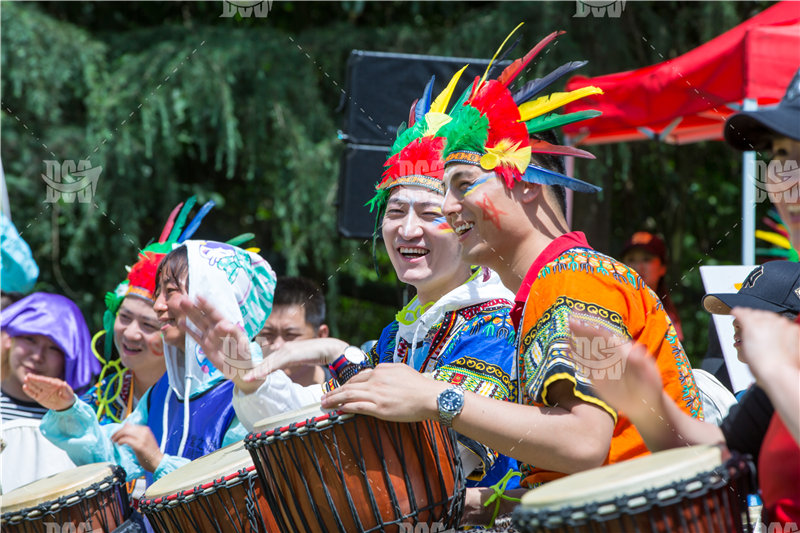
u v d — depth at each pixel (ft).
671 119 19.16
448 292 9.86
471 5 36.27
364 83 19.61
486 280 9.51
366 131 19.72
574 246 7.66
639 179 33.19
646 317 7.50
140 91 30.68
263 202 36.24
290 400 9.36
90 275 32.76
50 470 12.35
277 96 31.07
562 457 6.91
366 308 36.94
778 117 6.42
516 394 8.61
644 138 22.40
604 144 28.43
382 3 36.40
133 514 10.12
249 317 11.03
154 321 12.69
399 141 10.33
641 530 6.14
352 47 32.35
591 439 6.90
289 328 13.66
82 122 33.37
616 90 19.98
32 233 30.83
